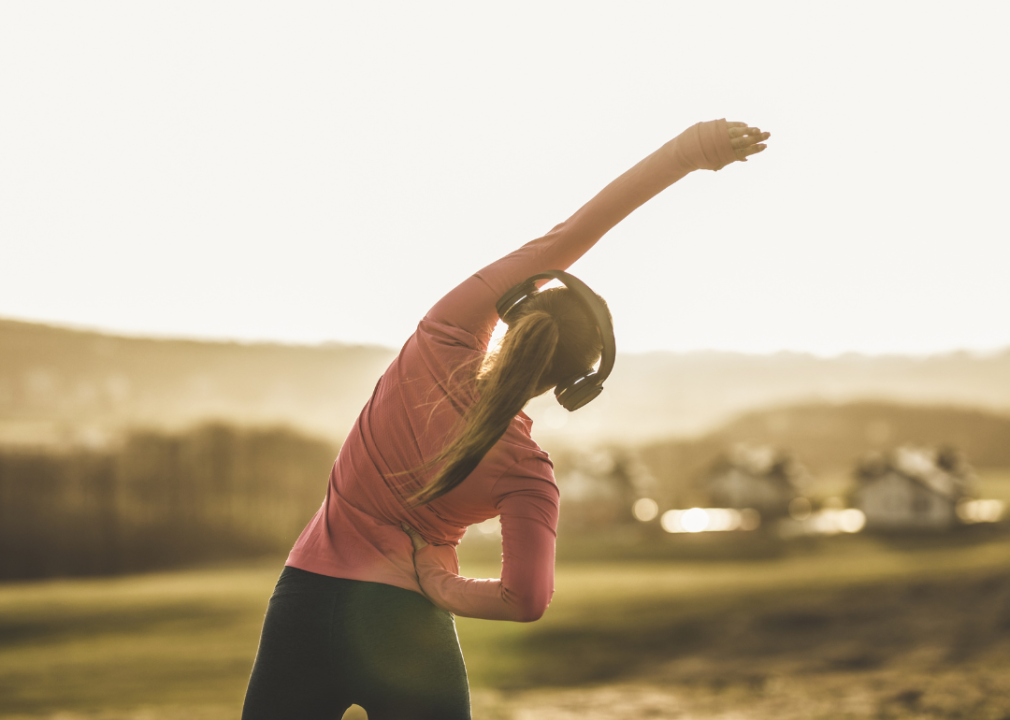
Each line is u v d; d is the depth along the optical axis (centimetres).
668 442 10481
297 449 6384
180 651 2027
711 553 5422
